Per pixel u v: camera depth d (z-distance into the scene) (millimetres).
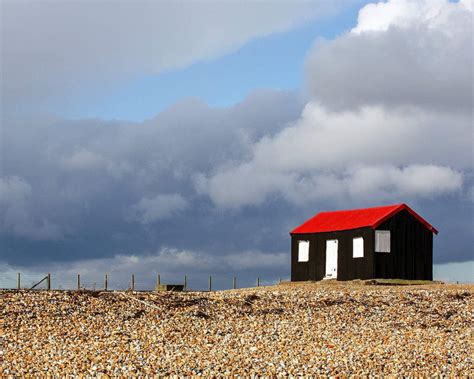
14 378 21547
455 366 24625
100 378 21641
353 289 41656
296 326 30797
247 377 22031
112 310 31500
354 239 50531
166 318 30875
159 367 23047
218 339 27953
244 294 36500
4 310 30391
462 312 35000
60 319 29781
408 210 50438
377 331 30812
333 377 22344
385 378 22531
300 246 54562
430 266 50969
